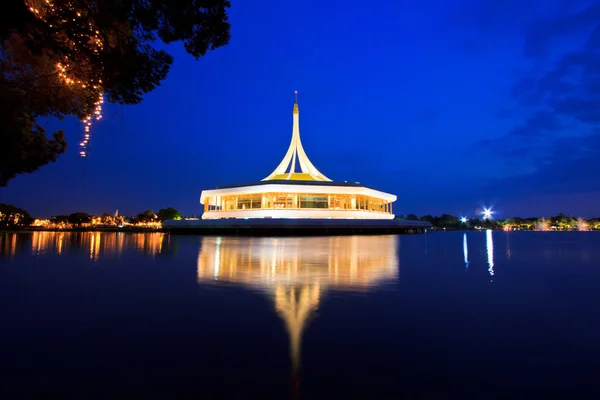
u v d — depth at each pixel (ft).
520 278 28.55
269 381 10.83
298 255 47.70
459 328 15.61
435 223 338.13
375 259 42.60
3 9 19.76
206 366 11.84
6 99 28.30
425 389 10.29
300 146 174.91
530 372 11.31
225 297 21.48
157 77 28.73
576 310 18.53
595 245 73.36
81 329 15.47
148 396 9.95
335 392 10.19
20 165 37.29
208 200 171.01
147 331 15.20
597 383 10.59
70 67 27.09
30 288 24.23
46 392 10.14
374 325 16.02
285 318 17.12
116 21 24.11
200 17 26.07
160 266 35.83
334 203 148.56
